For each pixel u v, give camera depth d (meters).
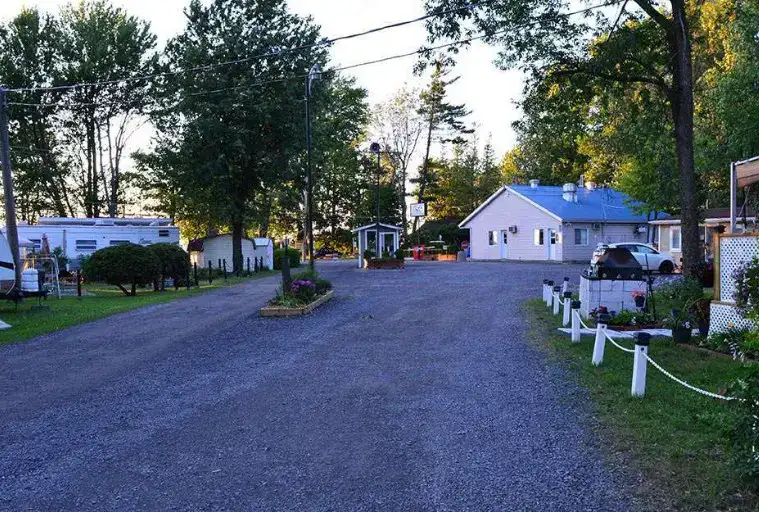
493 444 5.53
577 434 5.69
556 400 6.84
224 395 7.51
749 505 4.11
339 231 67.31
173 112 33.06
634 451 5.15
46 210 41.84
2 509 4.49
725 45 23.12
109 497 4.65
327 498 4.52
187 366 9.24
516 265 33.28
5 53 37.56
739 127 19.88
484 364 8.78
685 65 15.14
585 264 34.16
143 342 11.36
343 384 7.89
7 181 17.27
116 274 21.33
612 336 10.47
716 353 8.76
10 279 16.77
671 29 15.46
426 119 60.91
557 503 4.30
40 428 6.43
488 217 44.66
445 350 9.88
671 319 10.70
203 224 48.00
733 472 4.53
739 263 9.36
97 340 11.70
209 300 18.08
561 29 15.84
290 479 4.88
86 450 5.71
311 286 15.92
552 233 38.31
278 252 39.97
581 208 39.47
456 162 63.72
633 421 5.89
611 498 4.34
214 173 30.97
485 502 4.36
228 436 5.98
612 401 6.61
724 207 30.48
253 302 17.08
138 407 7.10
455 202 64.00
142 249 22.00
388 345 10.44
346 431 6.03
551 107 17.48
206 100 31.19
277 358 9.62
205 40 31.53
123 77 38.91
